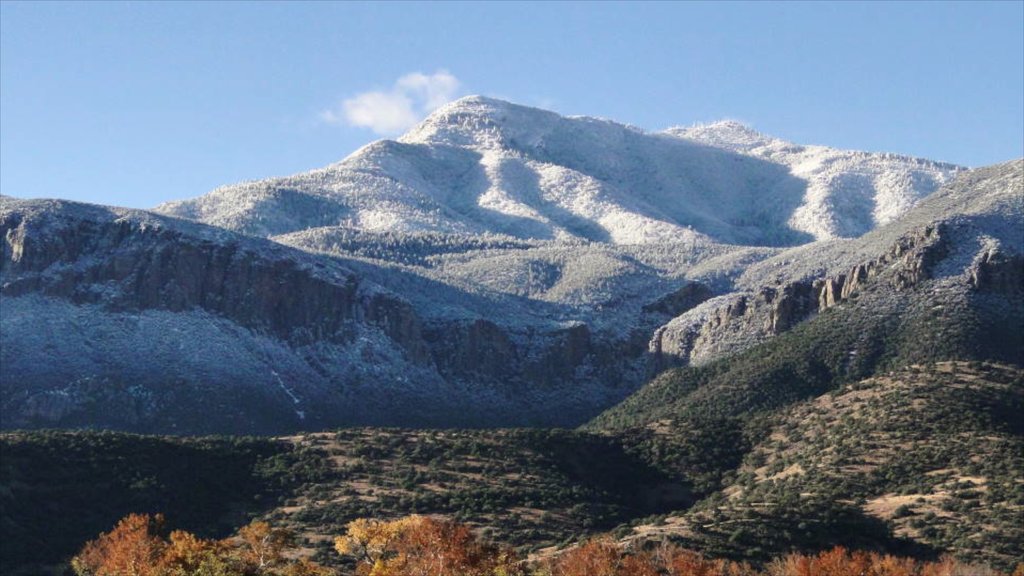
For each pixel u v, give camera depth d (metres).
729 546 185.12
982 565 170.25
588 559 166.25
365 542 164.00
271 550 171.75
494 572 161.00
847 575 159.75
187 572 162.62
